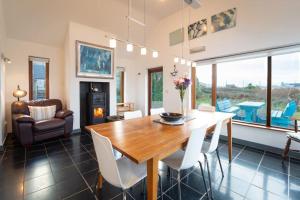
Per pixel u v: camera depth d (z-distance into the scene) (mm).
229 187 1933
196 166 2439
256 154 2871
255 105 3314
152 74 5672
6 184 1941
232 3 3334
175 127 1871
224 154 2875
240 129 3365
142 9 4230
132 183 1278
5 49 3646
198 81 4156
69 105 4070
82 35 4168
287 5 2658
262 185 1970
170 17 4594
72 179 2068
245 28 3162
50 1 3414
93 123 4465
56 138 3736
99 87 4859
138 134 1591
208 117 2455
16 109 3498
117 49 5449
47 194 1772
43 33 4023
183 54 4301
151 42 5238
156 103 5602
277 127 3002
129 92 6098
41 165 2428
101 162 1304
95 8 3867
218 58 3641
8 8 3262
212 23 3668
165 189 1895
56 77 4574
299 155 2646
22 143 3025
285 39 2699
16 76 3957
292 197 1753
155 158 1208
